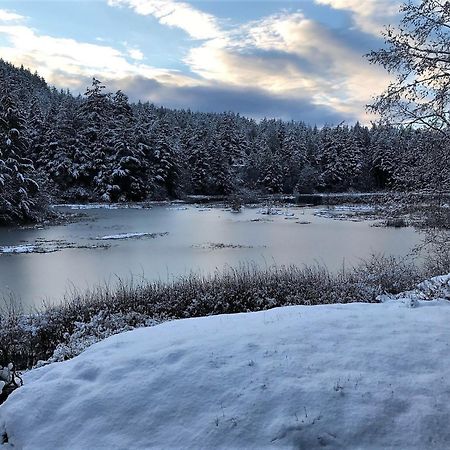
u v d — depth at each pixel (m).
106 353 5.27
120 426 3.98
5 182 35.91
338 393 4.09
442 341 5.04
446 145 9.26
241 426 3.81
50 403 4.35
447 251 10.84
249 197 62.38
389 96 8.76
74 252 22.62
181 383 4.38
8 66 113.44
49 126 57.69
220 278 14.01
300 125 129.50
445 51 8.24
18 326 9.34
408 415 3.84
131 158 57.81
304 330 5.41
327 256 21.25
